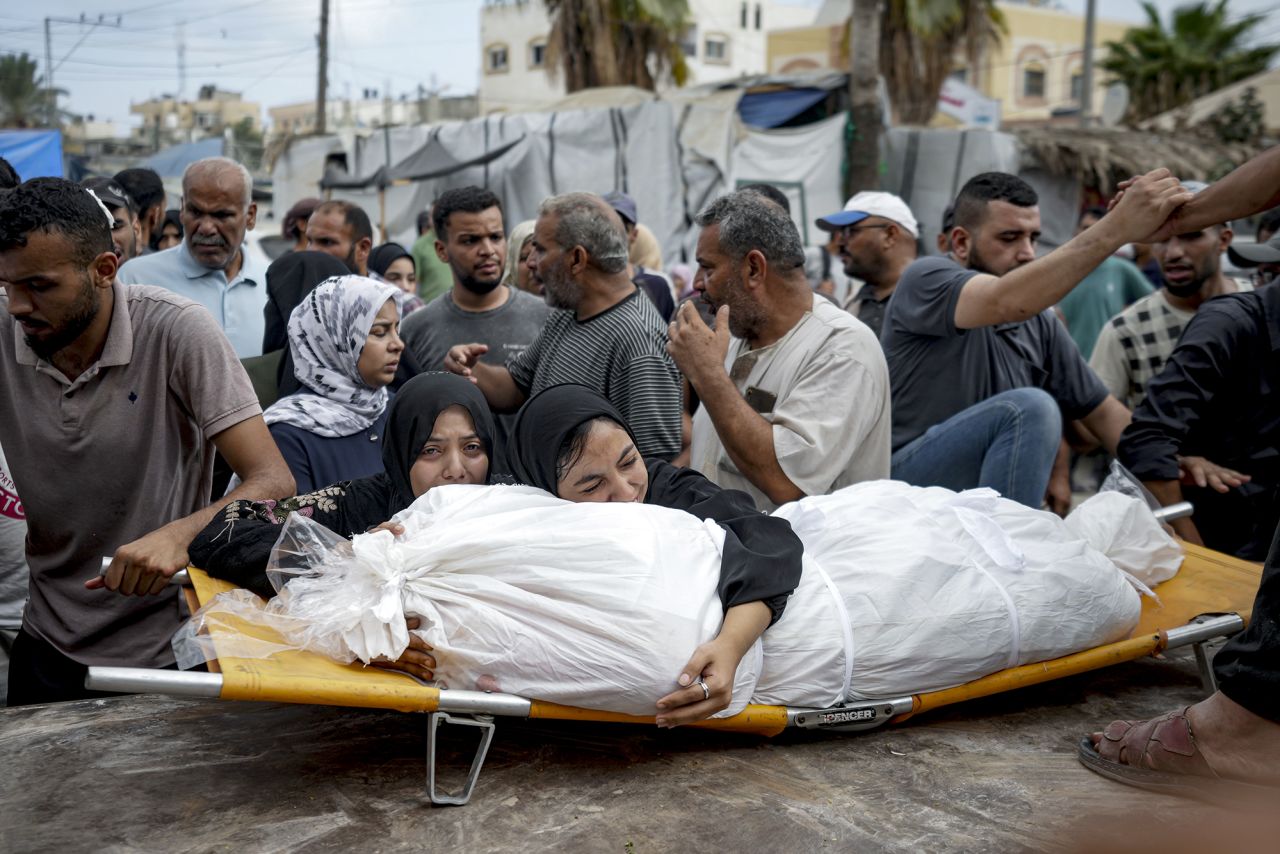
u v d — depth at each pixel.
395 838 2.21
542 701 2.36
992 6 18.38
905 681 2.71
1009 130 15.42
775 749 2.68
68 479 3.02
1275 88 17.16
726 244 3.43
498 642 2.35
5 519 3.65
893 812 2.37
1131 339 5.07
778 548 2.63
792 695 2.62
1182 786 2.41
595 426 2.76
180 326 2.97
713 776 2.51
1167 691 3.24
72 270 2.74
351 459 3.60
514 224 15.55
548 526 2.48
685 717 2.35
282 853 2.14
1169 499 3.87
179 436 3.07
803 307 3.50
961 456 3.89
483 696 2.29
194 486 3.17
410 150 16.67
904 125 17.41
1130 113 25.78
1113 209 3.23
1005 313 3.51
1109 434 4.44
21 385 2.99
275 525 2.67
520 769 2.53
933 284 3.81
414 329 5.04
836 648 2.63
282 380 3.96
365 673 2.34
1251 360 3.88
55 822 2.26
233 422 2.95
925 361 4.11
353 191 17.53
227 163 4.88
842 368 3.37
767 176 14.45
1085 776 2.58
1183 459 4.02
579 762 2.57
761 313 3.47
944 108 19.17
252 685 2.09
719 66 37.31
